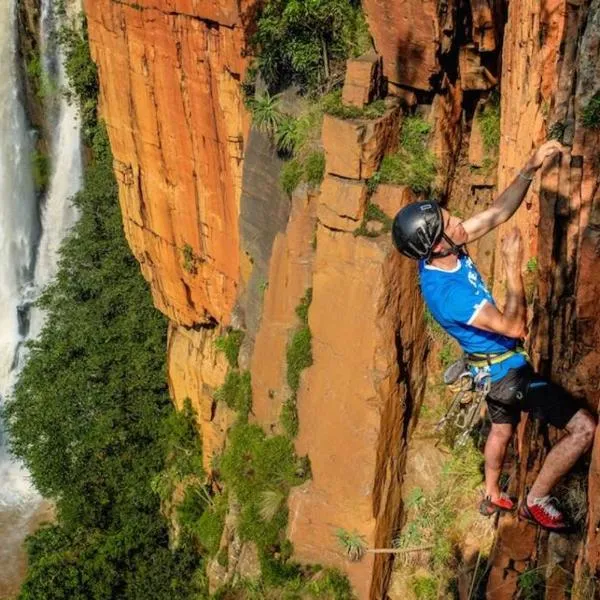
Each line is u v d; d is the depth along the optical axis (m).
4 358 38.75
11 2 35.75
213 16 23.41
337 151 18.27
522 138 15.28
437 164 18.80
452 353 20.05
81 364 33.12
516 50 15.59
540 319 11.56
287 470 21.47
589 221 10.23
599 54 10.27
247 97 23.27
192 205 28.03
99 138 35.16
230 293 27.92
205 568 26.97
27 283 38.88
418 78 18.25
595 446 8.79
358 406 19.19
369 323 18.55
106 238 34.88
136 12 26.67
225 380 25.86
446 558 18.31
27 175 37.91
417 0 17.41
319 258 19.27
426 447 19.84
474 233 9.14
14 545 33.16
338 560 20.31
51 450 32.06
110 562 28.42
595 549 9.16
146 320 33.31
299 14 19.28
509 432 9.39
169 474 30.59
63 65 35.69
